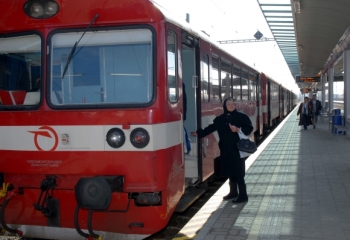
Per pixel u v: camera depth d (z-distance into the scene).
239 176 7.50
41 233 5.67
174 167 5.77
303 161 12.49
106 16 5.42
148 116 5.27
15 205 5.74
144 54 5.39
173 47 5.93
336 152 14.50
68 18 5.51
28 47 5.67
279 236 5.83
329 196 8.09
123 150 5.30
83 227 5.52
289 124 30.34
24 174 5.64
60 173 5.46
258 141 19.42
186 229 6.32
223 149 7.50
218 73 9.27
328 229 6.11
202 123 7.62
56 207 5.54
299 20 16.19
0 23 5.72
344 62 20.42
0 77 5.79
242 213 6.97
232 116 7.34
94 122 5.36
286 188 8.83
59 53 5.56
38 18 5.59
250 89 14.44
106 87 5.46
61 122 5.46
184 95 7.19
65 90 5.54
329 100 29.70
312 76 42.03
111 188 5.11
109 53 5.46
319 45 22.88
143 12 5.36
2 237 6.46
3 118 5.66
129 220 5.38
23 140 5.59
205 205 7.54
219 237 5.80
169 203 5.54
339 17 14.66
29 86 5.67
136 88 5.40
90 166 5.38
